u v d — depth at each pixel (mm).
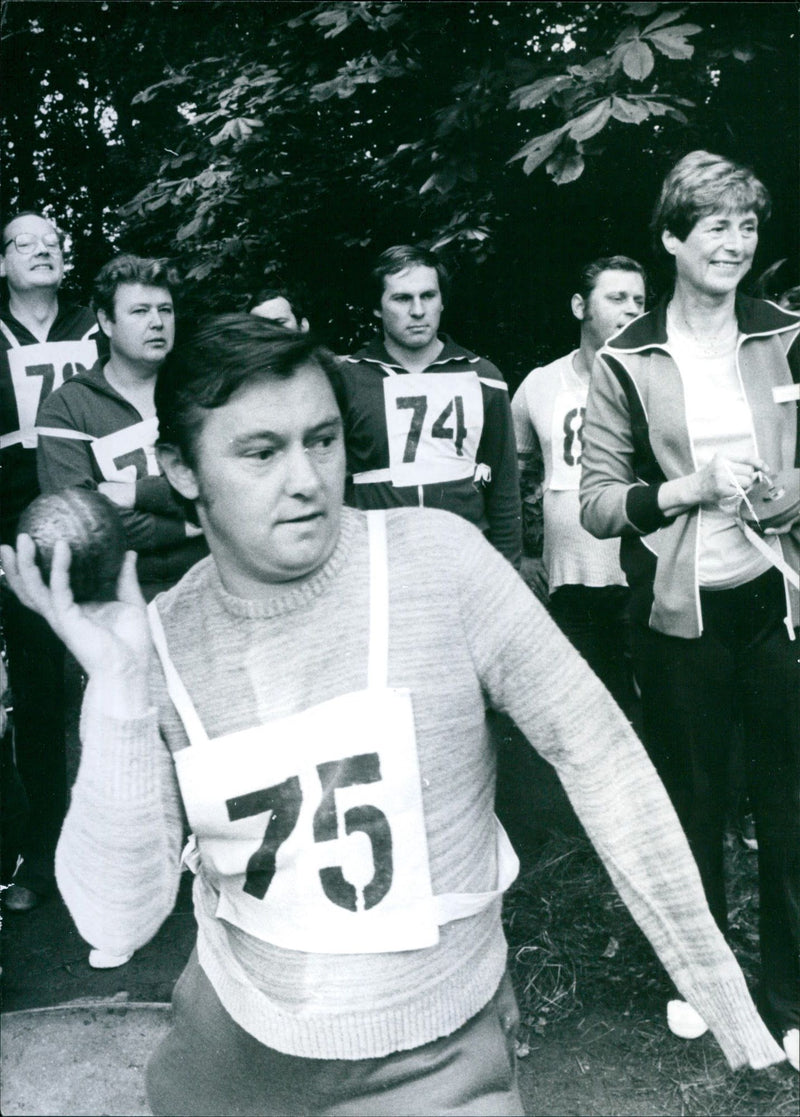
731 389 2152
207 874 1316
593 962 2594
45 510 1127
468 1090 1232
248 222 6027
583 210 4930
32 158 8258
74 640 1116
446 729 1203
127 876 1133
